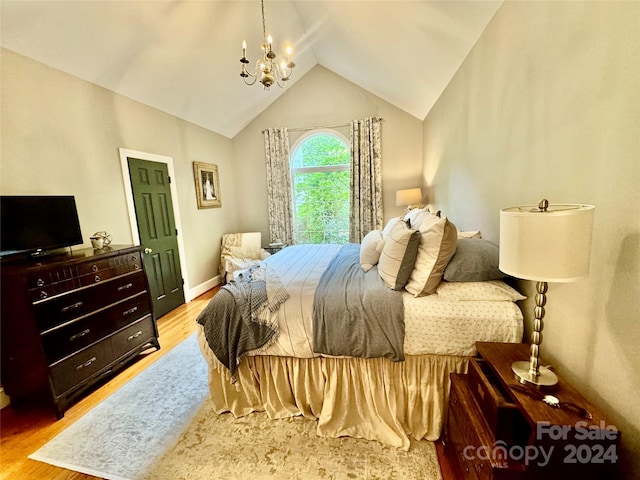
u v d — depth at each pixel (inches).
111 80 105.7
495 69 70.7
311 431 62.8
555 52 48.2
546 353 52.7
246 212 202.5
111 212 109.5
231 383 67.2
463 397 46.8
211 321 65.0
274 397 67.2
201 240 164.9
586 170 41.9
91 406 73.7
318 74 180.9
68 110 93.7
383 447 57.9
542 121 52.4
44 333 67.5
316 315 60.9
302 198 198.1
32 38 78.1
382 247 82.3
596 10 39.1
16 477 54.4
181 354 98.3
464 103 94.0
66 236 84.5
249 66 139.3
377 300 60.2
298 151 193.9
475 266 59.5
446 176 119.3
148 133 127.6
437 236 60.6
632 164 34.3
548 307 52.0
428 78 119.0
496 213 72.2
